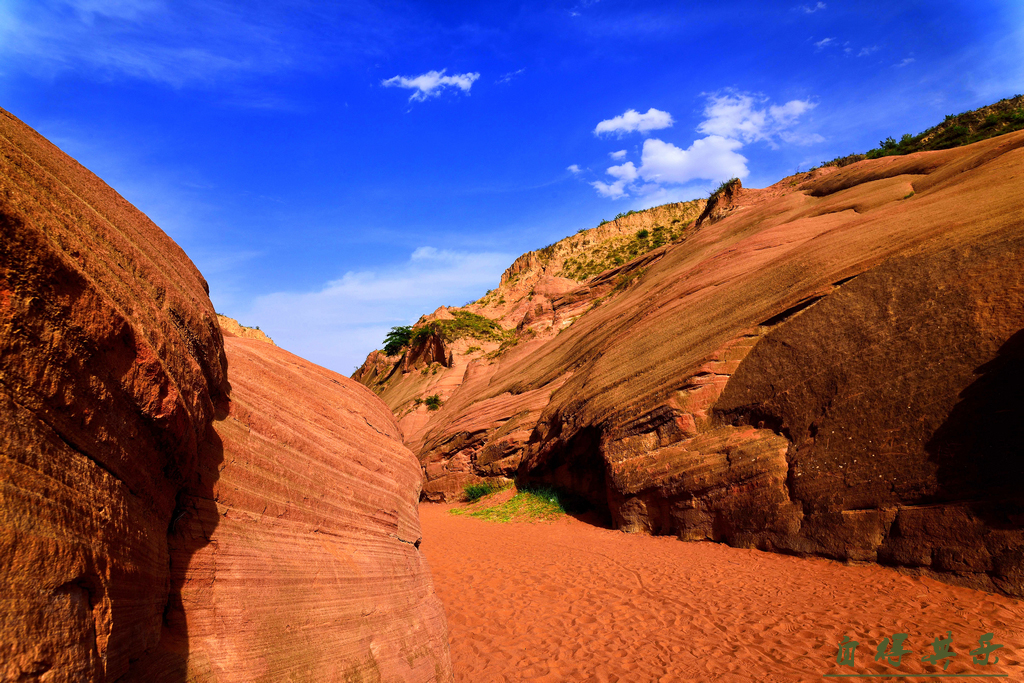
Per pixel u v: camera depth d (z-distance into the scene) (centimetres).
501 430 2559
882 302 1137
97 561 182
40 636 149
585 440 1802
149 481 236
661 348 1750
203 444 297
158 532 244
